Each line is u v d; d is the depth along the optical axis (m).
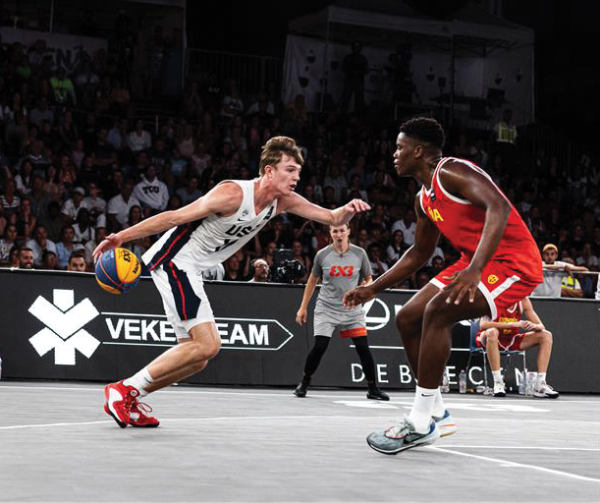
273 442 3.40
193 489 2.26
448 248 12.76
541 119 18.22
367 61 16.17
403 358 7.84
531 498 2.28
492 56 17.02
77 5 14.67
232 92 14.84
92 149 12.58
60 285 7.00
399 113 16.06
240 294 7.49
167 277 3.83
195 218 3.66
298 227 12.07
